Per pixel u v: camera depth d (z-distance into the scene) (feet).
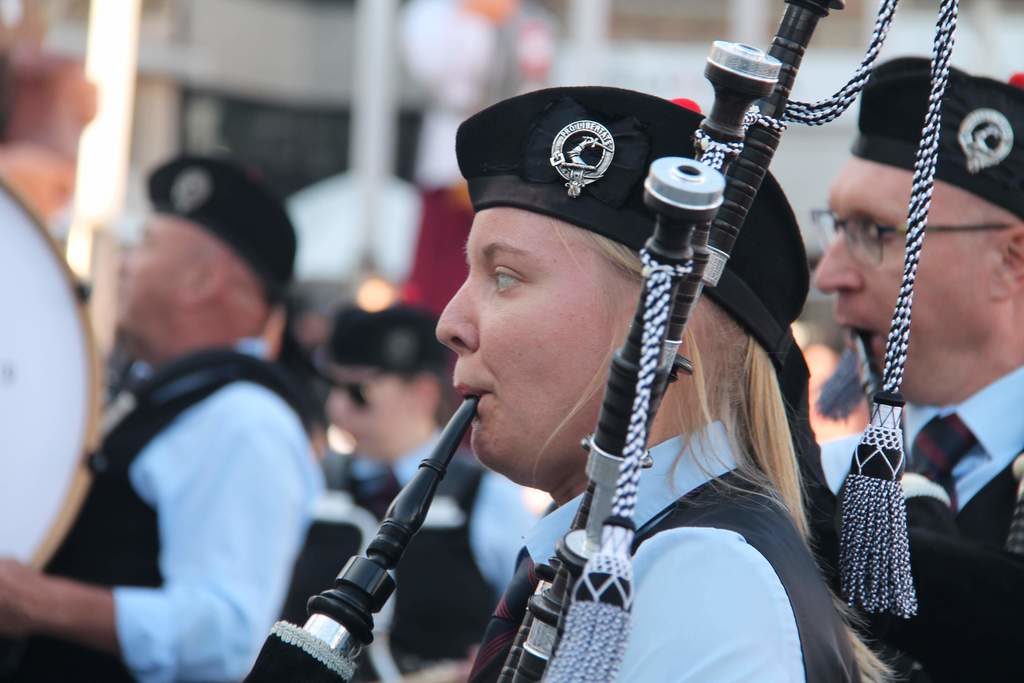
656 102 15.80
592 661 12.39
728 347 16.72
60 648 33.22
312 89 196.13
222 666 33.81
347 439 51.72
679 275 12.78
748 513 15.37
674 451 16.16
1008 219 22.90
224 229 38.63
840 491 17.52
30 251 32.07
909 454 23.79
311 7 195.00
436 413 51.39
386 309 51.37
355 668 15.72
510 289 16.24
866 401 24.31
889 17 15.69
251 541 34.68
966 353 23.26
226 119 184.24
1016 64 100.27
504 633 17.28
